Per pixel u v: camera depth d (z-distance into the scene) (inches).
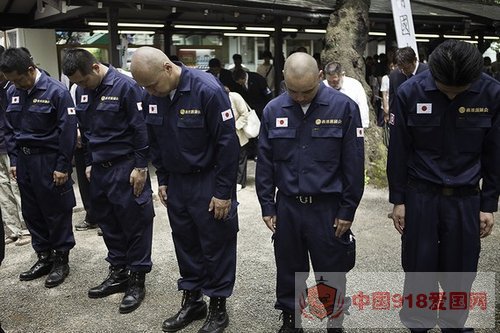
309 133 93.2
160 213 207.5
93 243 173.6
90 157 129.5
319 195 94.1
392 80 175.8
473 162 87.7
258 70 399.5
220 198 103.5
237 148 104.0
